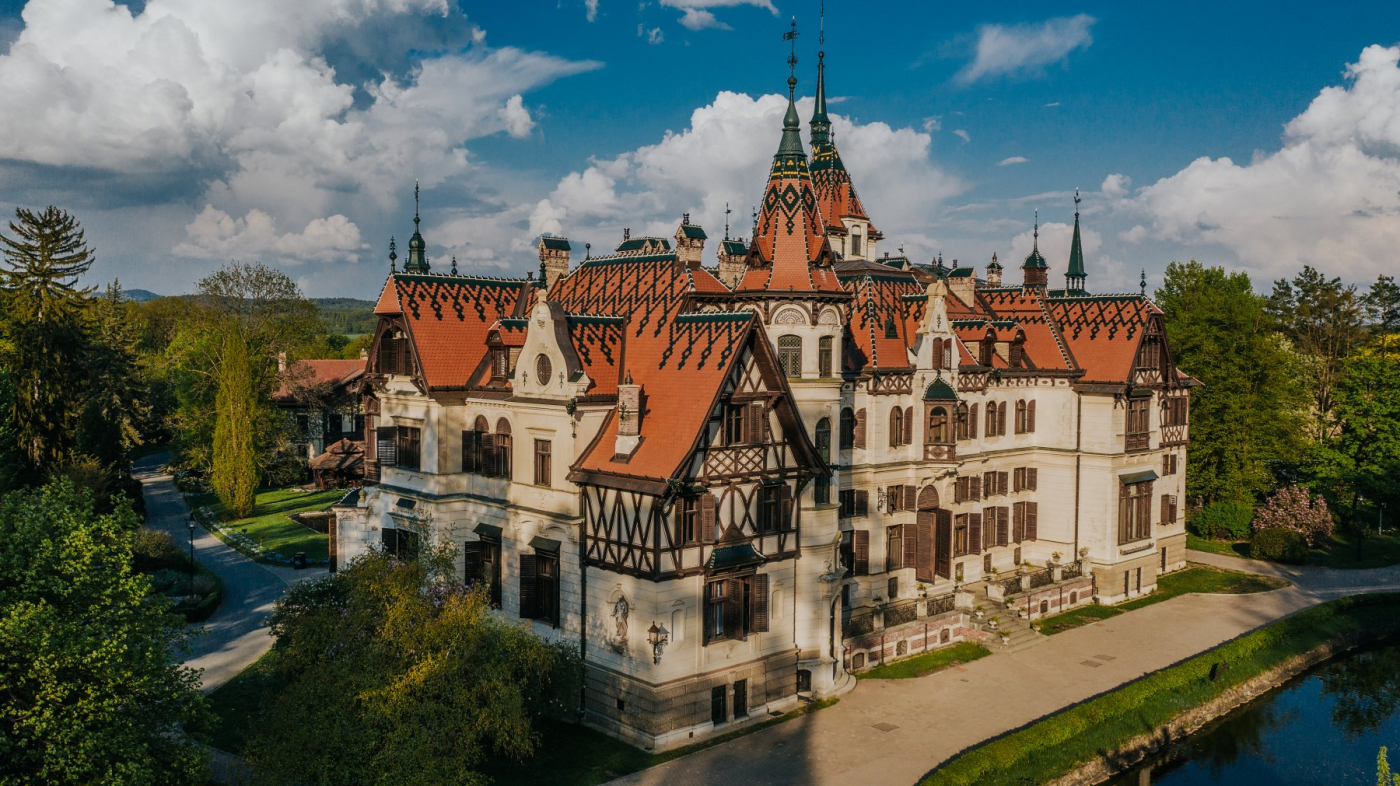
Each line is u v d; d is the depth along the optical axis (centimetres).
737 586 3750
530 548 3956
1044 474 5859
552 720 3769
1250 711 4453
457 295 4609
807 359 4103
